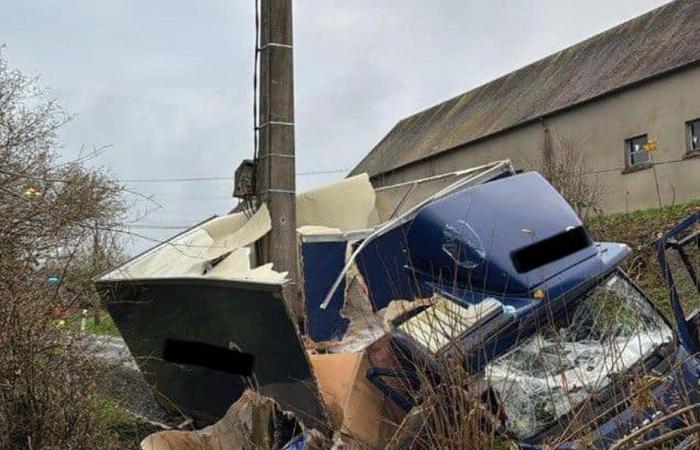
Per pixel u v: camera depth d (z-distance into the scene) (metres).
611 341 4.13
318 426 4.66
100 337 5.10
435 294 4.55
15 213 4.66
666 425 3.41
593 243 5.06
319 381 4.78
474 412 3.40
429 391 3.59
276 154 6.27
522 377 4.16
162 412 6.45
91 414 4.60
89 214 5.05
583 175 18.45
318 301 5.91
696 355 4.62
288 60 6.41
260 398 4.62
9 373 4.27
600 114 19.91
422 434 3.63
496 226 4.70
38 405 4.33
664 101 18.22
